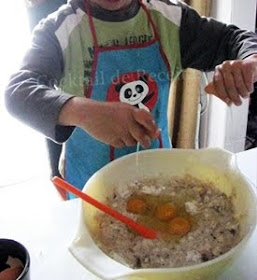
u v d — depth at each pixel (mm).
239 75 730
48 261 665
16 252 581
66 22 914
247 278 630
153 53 971
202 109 1561
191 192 759
